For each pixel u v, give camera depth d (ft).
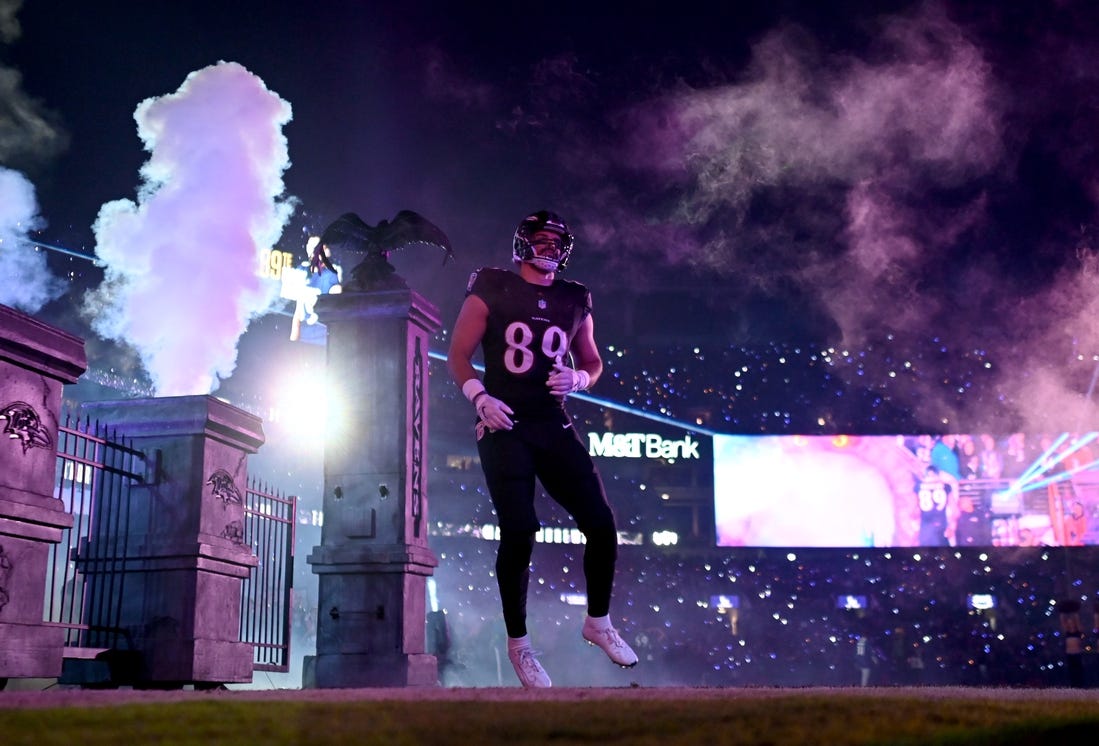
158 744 5.09
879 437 99.40
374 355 22.45
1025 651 82.99
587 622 14.21
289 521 26.07
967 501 96.94
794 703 7.35
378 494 21.68
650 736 5.65
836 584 95.30
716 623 91.35
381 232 23.24
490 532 93.09
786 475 99.96
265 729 5.57
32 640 15.17
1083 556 93.04
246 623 24.13
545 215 14.30
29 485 15.67
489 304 13.94
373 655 20.85
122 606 20.22
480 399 13.37
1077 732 5.82
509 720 6.08
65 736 5.20
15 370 15.67
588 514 13.88
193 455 20.68
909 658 78.69
